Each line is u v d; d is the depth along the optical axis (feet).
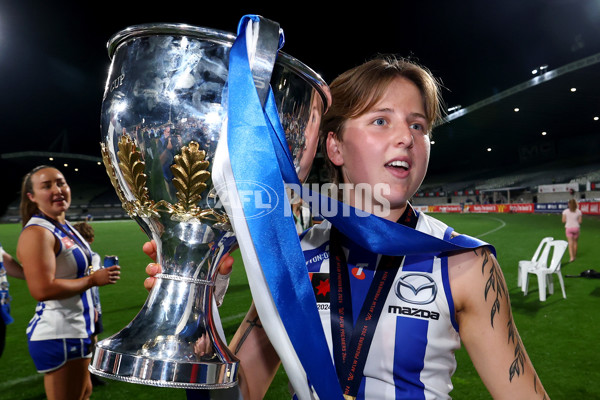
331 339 2.98
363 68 3.14
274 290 2.12
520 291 22.75
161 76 2.12
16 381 12.25
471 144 141.38
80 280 8.04
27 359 14.07
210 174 2.14
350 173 3.17
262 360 3.34
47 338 7.97
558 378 11.89
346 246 3.27
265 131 2.01
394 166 2.99
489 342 2.78
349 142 3.11
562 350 14.03
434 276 2.95
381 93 3.00
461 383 11.47
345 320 3.01
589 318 17.56
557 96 97.71
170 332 2.20
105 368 2.04
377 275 3.08
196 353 2.14
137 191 2.24
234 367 2.23
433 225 3.27
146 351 2.08
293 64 2.26
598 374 12.09
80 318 8.33
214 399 2.66
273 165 2.04
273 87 2.27
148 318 2.28
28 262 7.77
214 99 2.13
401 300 2.94
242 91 1.99
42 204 8.32
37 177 8.34
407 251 2.61
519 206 98.48
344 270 3.21
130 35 2.22
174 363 2.02
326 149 3.40
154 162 2.13
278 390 11.32
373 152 2.98
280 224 2.11
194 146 2.10
